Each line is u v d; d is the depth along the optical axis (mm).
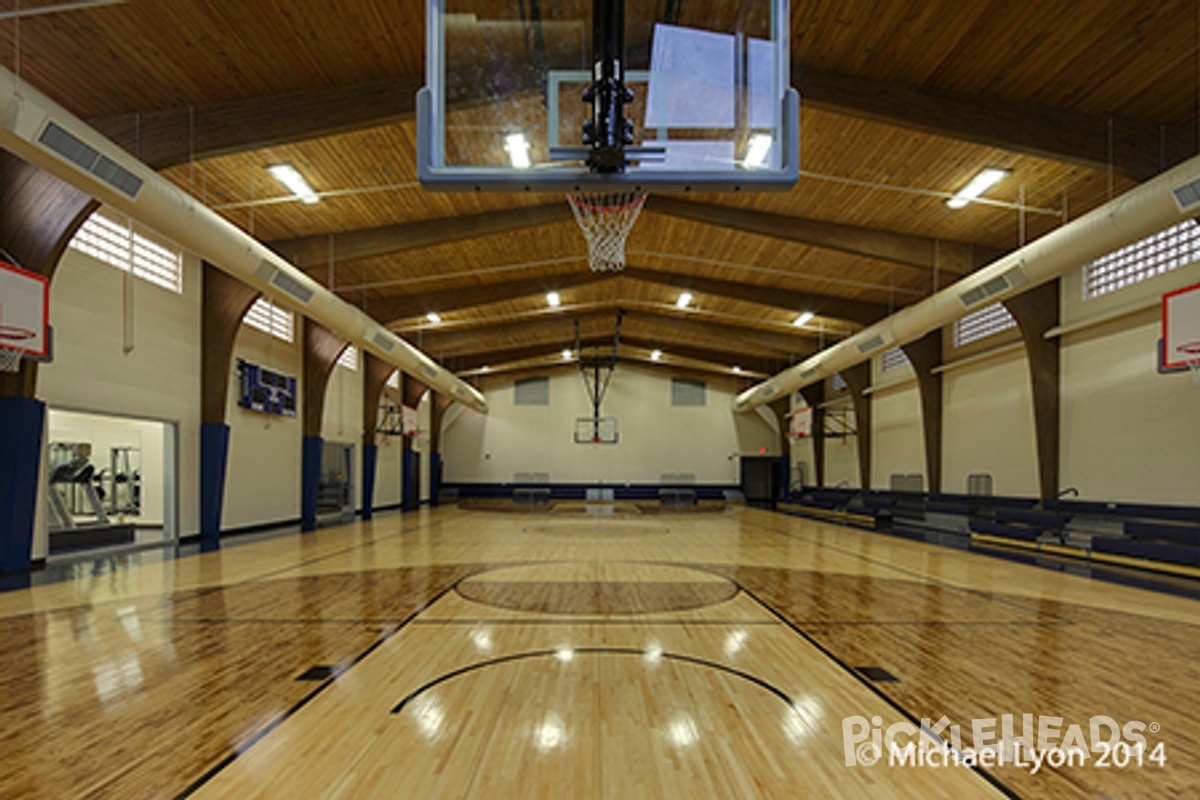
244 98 6512
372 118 6414
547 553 9773
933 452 13820
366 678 3922
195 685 3785
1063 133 6551
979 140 6438
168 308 9844
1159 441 8422
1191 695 3688
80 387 8078
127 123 6590
